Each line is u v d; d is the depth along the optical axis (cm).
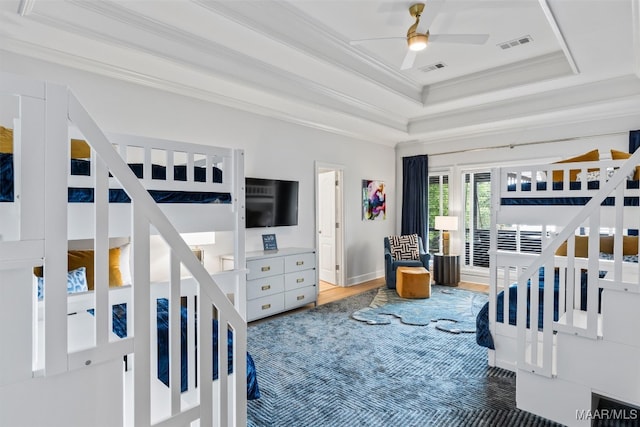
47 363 95
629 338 185
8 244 89
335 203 579
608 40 296
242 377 147
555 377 206
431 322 389
